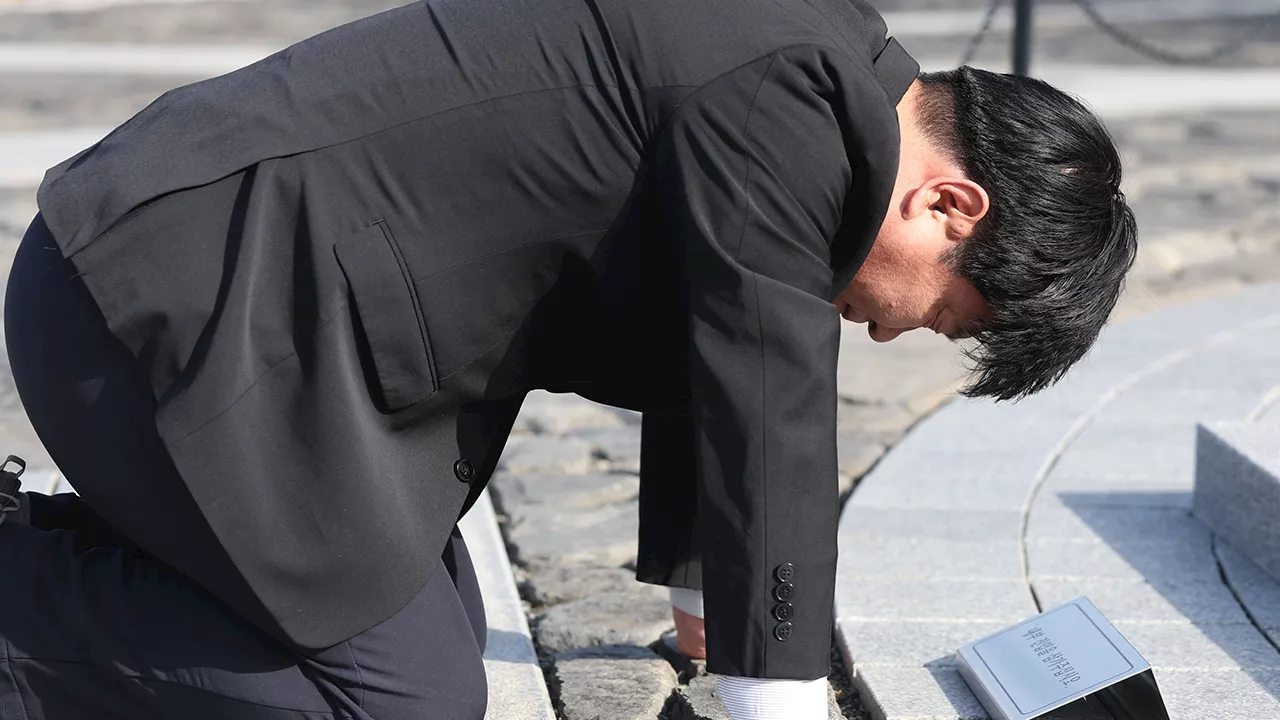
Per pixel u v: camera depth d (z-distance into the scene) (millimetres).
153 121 2615
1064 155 2521
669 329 2713
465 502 2941
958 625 3949
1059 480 5137
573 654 3785
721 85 2445
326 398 2533
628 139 2514
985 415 5930
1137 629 3936
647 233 2568
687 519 3424
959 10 24156
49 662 2766
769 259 2453
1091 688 3238
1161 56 10477
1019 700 3326
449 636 2881
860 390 6418
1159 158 12320
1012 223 2516
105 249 2508
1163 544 4539
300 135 2525
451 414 2770
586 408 6047
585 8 2555
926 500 4953
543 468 5348
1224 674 3670
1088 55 19172
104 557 2828
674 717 3486
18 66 17391
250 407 2504
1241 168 11914
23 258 2680
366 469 2584
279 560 2566
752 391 2469
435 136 2520
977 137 2529
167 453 2553
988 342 2688
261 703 2736
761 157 2430
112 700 2799
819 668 2611
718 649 2615
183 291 2506
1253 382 6316
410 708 2783
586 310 2691
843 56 2469
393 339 2568
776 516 2512
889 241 2602
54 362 2627
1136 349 6891
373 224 2523
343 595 2648
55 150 12078
